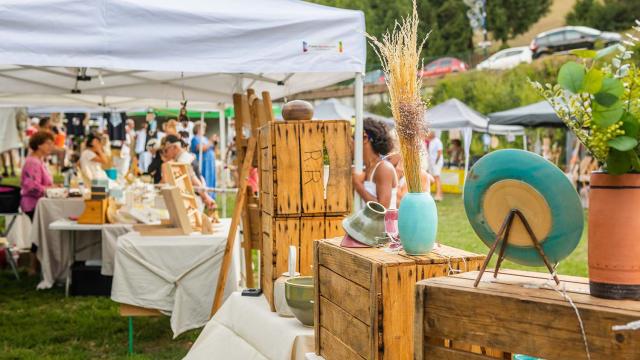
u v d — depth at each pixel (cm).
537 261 157
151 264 444
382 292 182
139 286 443
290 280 270
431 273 185
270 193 286
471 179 165
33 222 688
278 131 282
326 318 222
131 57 366
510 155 155
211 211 552
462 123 1573
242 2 412
